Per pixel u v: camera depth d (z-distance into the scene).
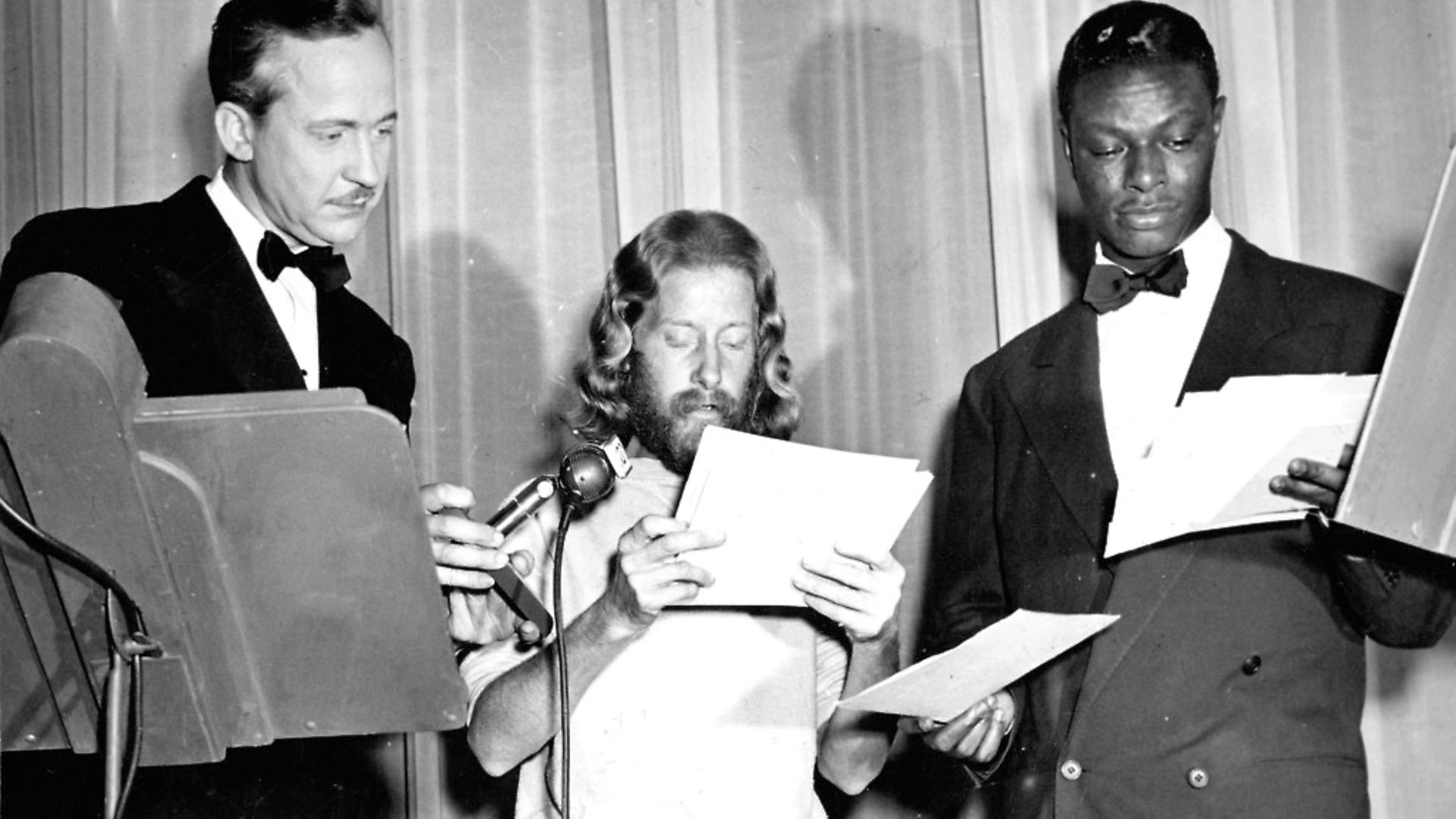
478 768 2.85
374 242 2.98
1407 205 2.82
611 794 1.83
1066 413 2.12
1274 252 2.86
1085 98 2.15
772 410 2.10
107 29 3.02
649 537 1.74
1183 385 2.06
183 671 1.27
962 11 3.03
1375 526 1.58
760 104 3.06
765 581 1.76
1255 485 1.79
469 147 3.02
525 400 2.98
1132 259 2.20
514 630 1.99
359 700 1.32
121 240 1.90
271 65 1.88
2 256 3.01
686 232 2.07
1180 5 2.93
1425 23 2.83
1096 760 1.95
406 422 2.18
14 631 1.29
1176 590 1.96
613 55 3.03
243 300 1.91
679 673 1.88
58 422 1.18
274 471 1.23
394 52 3.01
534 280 3.01
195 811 2.09
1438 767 2.73
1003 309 2.90
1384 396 1.54
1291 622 1.93
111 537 1.23
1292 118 2.88
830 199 3.04
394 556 1.26
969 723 1.97
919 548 2.92
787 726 1.88
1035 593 2.09
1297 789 1.85
